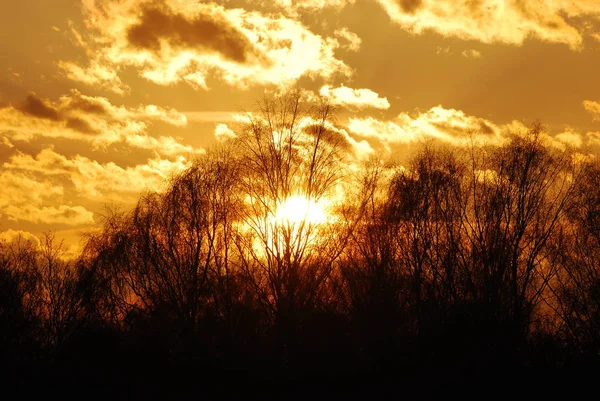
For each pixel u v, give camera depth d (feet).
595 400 155.22
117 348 178.40
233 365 171.83
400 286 170.71
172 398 171.22
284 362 170.09
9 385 175.42
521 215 174.19
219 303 177.99
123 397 173.17
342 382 166.30
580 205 171.83
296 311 171.83
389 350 166.61
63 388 175.73
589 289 162.40
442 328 163.53
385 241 173.68
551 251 170.71
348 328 169.37
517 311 164.04
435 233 177.78
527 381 158.61
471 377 160.86
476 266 170.50
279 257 175.32
